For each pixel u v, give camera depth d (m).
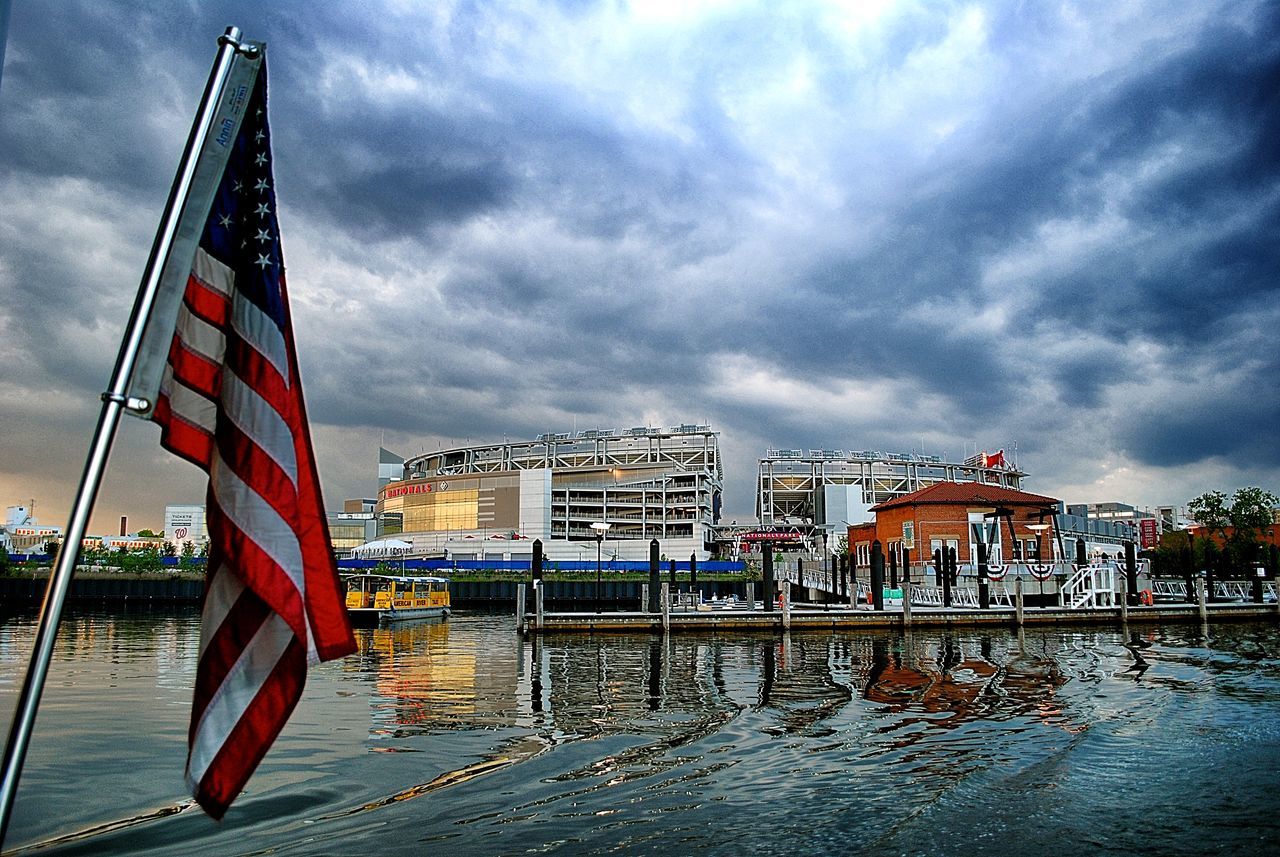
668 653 37.72
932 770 14.48
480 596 107.81
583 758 15.88
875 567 54.66
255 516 5.11
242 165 5.39
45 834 11.45
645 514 170.00
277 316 5.33
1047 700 22.73
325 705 22.41
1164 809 11.70
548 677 28.97
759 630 49.47
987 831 10.87
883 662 33.59
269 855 10.52
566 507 169.25
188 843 11.06
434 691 25.31
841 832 10.95
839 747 16.75
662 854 10.25
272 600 5.05
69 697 23.36
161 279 4.56
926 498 78.81
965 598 60.59
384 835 11.19
